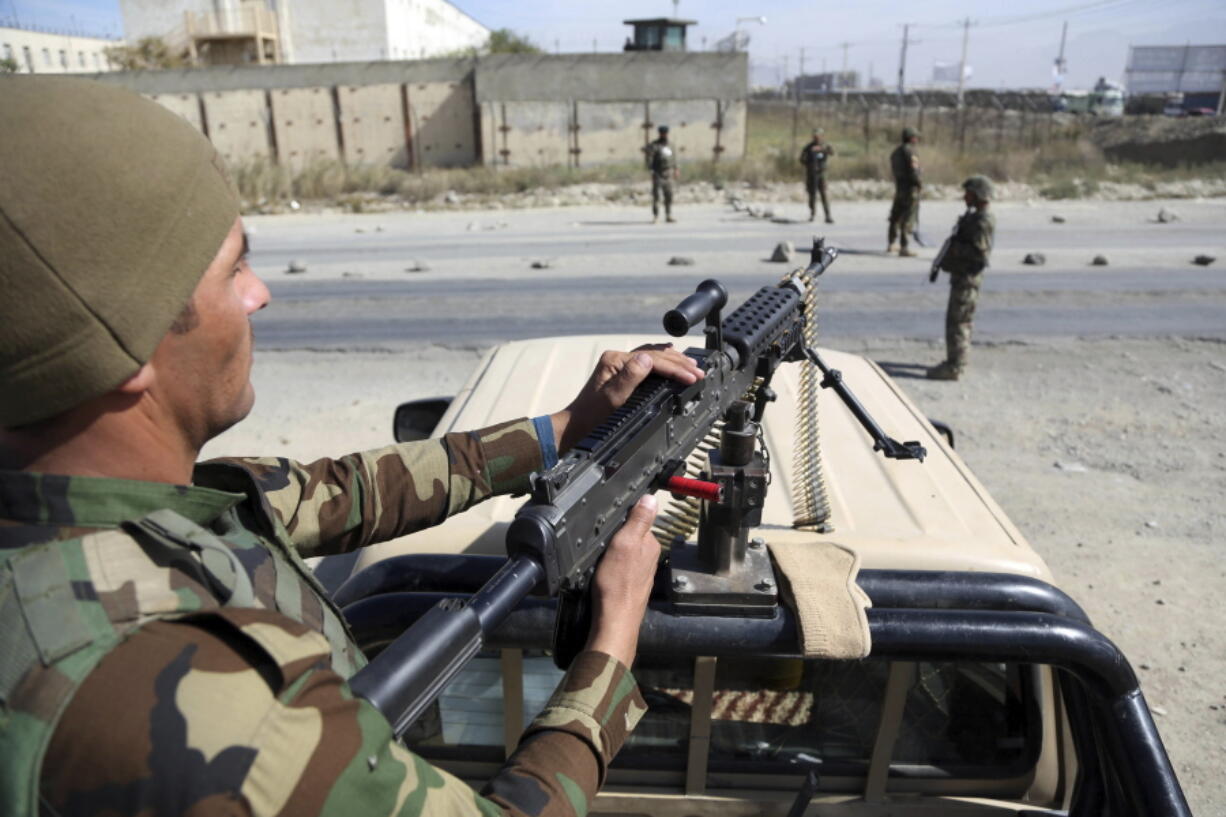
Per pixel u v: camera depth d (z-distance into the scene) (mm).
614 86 25516
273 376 8055
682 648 1434
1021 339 8859
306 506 1292
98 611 709
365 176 23391
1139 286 10961
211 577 811
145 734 658
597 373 1492
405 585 1644
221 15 35875
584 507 1071
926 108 50406
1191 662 4020
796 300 1634
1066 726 1783
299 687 735
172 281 800
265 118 25938
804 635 1394
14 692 667
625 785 1880
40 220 731
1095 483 5812
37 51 54812
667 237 15422
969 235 7461
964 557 1824
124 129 780
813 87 97938
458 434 1470
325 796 704
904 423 2549
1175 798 1362
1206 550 4961
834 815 1849
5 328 738
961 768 1837
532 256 13586
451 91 25953
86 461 835
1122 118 38125
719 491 1246
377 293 11172
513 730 1871
